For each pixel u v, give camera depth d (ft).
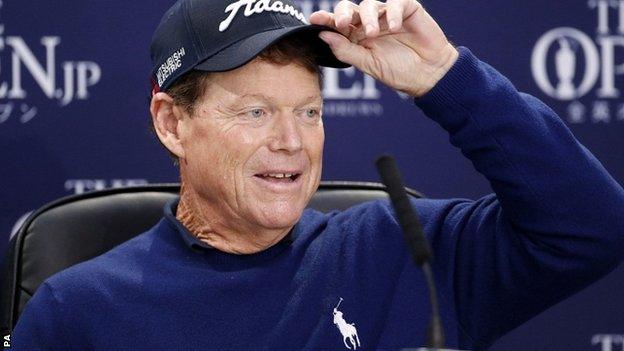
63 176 27.58
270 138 16.46
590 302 28.19
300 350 16.93
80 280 17.21
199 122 16.81
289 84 16.37
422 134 27.94
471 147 16.29
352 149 27.78
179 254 17.56
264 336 16.93
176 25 17.19
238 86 16.40
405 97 27.81
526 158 15.93
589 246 16.16
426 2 27.68
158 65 17.58
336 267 17.56
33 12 27.27
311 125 16.74
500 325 17.63
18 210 27.53
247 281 17.13
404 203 12.76
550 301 17.24
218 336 16.84
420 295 17.34
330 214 18.74
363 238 17.80
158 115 17.63
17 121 27.40
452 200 18.28
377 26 15.52
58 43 27.35
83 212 20.03
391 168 12.99
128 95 27.63
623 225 16.20
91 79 27.53
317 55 16.97
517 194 16.05
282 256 17.49
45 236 19.62
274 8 16.76
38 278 19.35
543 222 16.11
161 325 16.85
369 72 16.53
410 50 16.39
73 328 16.94
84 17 27.37
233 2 16.72
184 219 17.93
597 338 28.22
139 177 27.76
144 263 17.46
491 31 27.76
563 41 27.84
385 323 17.25
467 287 17.44
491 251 17.08
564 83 27.84
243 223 17.01
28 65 27.35
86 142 27.61
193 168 17.15
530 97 16.66
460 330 17.54
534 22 27.76
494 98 16.05
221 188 16.79
